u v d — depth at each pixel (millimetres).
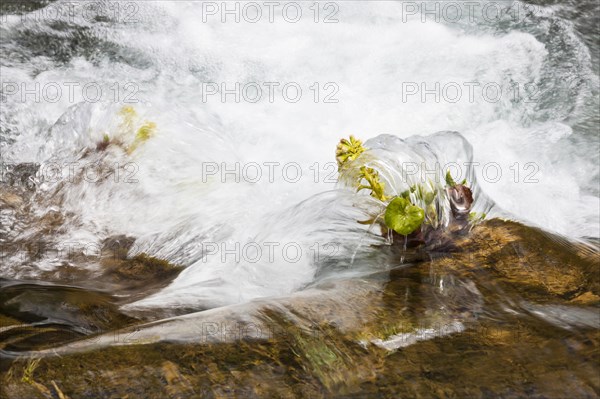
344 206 3049
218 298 2918
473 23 5719
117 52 5367
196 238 3451
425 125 4656
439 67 5227
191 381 2059
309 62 5223
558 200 4051
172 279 3176
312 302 2506
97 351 2182
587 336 2275
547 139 4617
